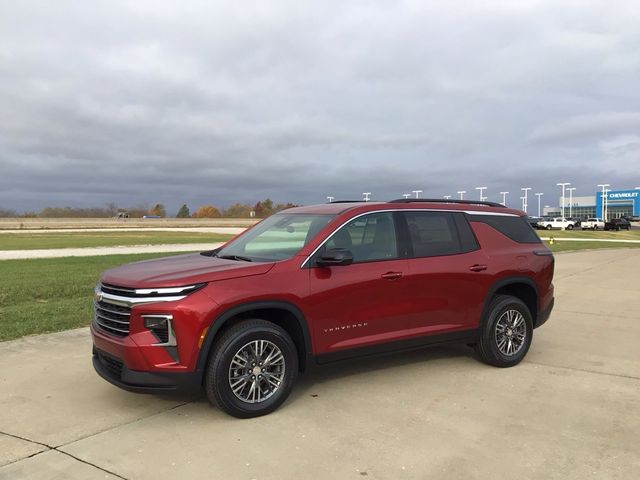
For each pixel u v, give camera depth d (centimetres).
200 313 442
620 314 959
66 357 651
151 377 441
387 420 466
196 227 6919
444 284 578
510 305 626
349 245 532
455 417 473
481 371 607
